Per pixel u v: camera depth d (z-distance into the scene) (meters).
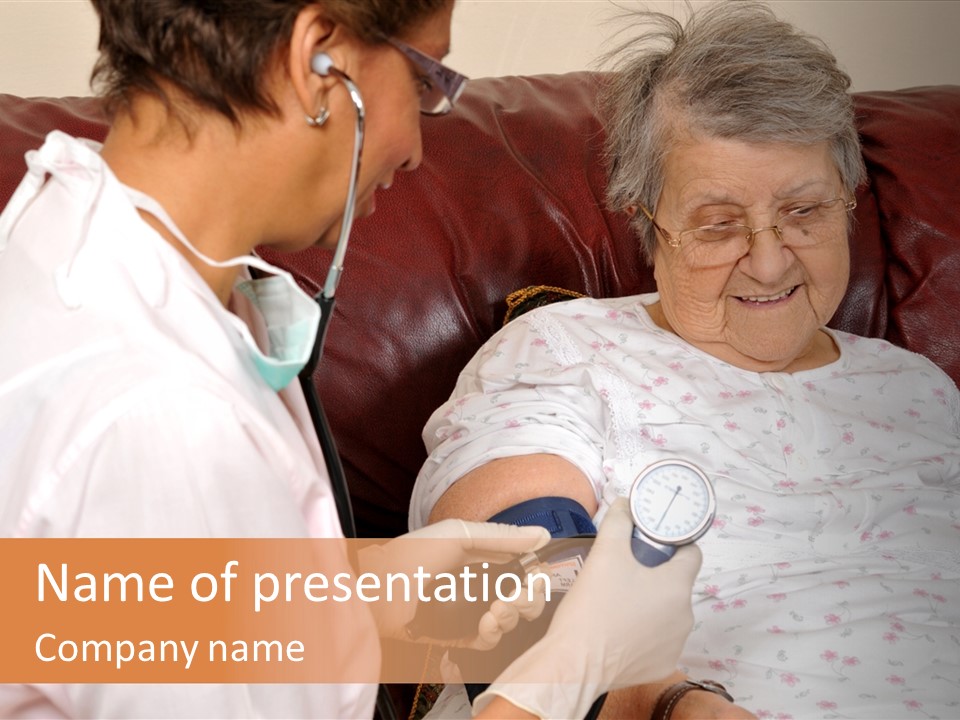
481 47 2.17
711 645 1.21
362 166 0.82
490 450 1.31
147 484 0.69
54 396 0.71
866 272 1.73
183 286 0.74
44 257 0.77
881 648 1.20
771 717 1.14
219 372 0.73
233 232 0.79
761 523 1.31
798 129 1.29
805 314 1.39
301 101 0.75
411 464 1.57
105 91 0.80
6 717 0.79
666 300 1.45
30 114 1.55
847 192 1.40
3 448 0.73
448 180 1.63
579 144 1.72
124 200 0.74
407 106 0.82
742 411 1.38
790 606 1.25
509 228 1.63
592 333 1.46
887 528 1.35
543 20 2.17
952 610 1.27
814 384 1.45
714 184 1.33
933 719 1.13
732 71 1.31
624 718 1.12
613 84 1.49
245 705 0.73
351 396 1.53
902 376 1.48
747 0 1.45
